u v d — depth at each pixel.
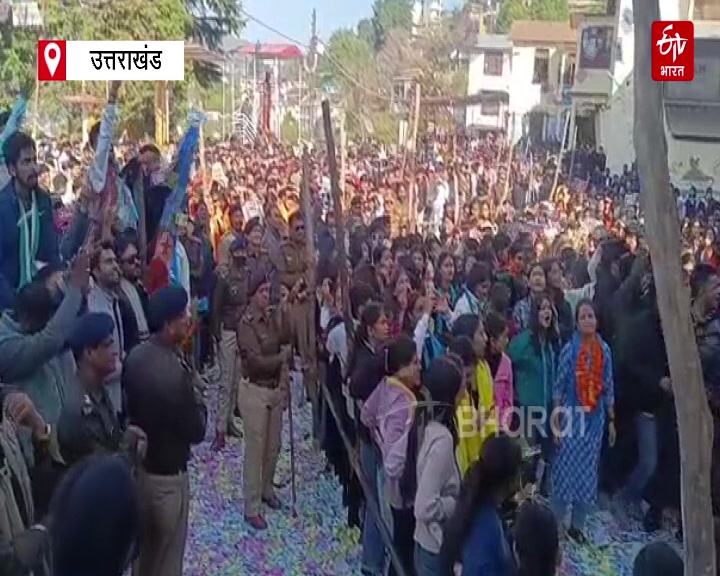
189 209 12.88
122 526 3.05
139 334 6.59
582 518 7.42
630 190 25.36
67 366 4.90
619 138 36.59
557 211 18.66
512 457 4.03
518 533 3.81
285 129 51.84
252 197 17.30
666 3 32.38
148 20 26.92
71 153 20.16
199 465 8.76
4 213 6.00
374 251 10.76
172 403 4.87
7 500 3.77
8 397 4.17
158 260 7.89
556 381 7.36
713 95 31.09
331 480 8.51
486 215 17.70
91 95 26.48
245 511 7.44
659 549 3.45
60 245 7.11
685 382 2.79
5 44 26.72
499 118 49.91
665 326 2.80
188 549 6.94
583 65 38.56
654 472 7.52
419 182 20.73
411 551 5.48
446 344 6.84
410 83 44.69
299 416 10.19
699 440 2.80
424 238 12.51
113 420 4.82
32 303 4.89
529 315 7.73
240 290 9.54
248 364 7.30
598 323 8.21
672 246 2.79
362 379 6.20
